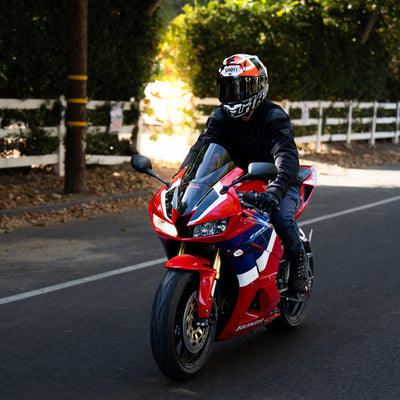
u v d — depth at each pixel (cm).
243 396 433
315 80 2194
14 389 435
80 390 436
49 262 788
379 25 2395
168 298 432
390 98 2770
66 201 1159
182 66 2034
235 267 460
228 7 1984
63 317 592
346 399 430
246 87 471
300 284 545
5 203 1103
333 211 1200
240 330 486
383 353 519
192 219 429
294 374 473
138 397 427
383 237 978
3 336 539
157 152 1841
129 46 1541
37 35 1296
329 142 2467
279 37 2016
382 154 2427
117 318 593
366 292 694
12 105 1287
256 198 455
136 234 962
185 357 461
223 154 471
